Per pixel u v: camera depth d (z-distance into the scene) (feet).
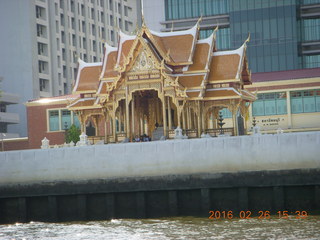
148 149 245.04
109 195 247.91
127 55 298.15
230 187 237.45
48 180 253.65
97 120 326.24
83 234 207.62
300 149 231.30
